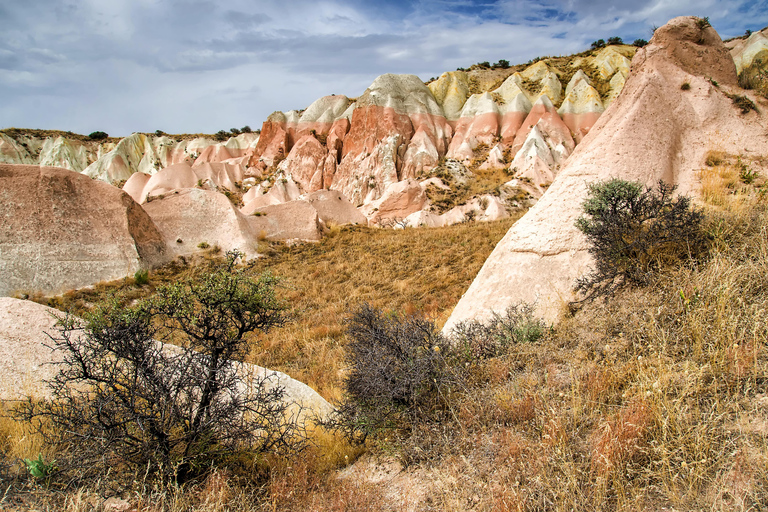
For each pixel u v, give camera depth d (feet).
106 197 68.08
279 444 13.26
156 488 10.40
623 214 17.78
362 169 184.44
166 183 153.17
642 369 11.28
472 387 14.70
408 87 213.05
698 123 23.90
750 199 18.60
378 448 14.21
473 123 197.26
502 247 25.75
